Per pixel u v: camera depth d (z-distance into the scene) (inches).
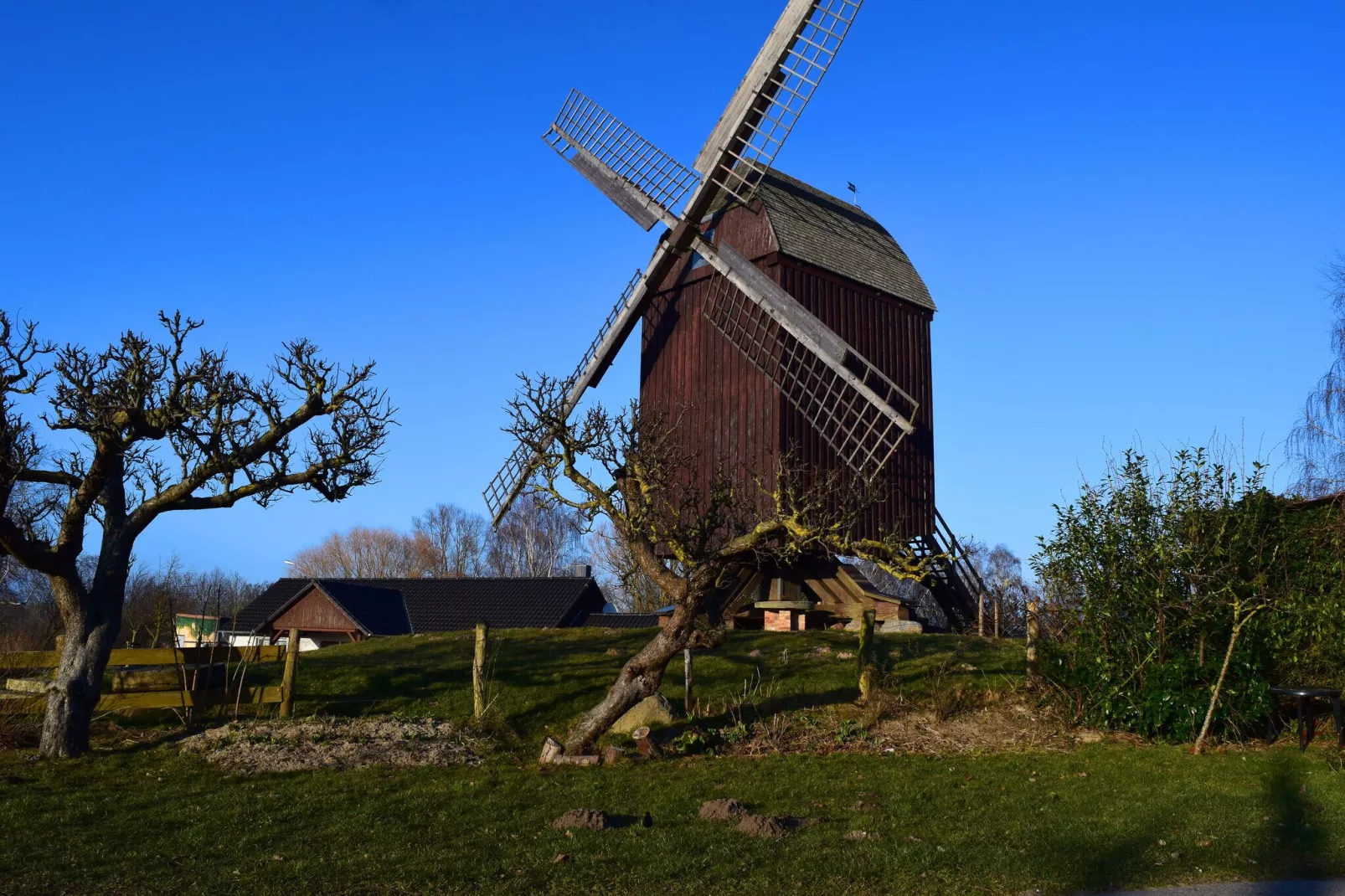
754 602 1049.5
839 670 768.3
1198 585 617.6
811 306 1035.9
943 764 560.4
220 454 603.8
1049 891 341.1
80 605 602.9
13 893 348.5
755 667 780.6
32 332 576.4
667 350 1110.4
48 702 600.4
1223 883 351.3
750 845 395.2
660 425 900.0
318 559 3314.5
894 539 658.2
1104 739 609.3
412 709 701.3
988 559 2576.3
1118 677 624.4
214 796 499.8
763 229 1026.7
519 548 3058.6
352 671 784.3
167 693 641.0
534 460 659.4
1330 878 357.1
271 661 826.8
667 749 611.8
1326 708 616.1
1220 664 598.2
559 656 838.5
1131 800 465.7
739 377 1026.1
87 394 568.7
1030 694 688.4
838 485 923.4
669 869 363.3
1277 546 636.7
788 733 637.3
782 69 994.7
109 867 381.4
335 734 631.2
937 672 747.4
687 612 600.1
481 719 665.6
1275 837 400.5
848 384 951.0
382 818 455.5
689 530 611.2
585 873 361.7
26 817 458.0
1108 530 644.1
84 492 593.6
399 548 3346.5
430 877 361.4
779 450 969.5
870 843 396.2
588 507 633.6
